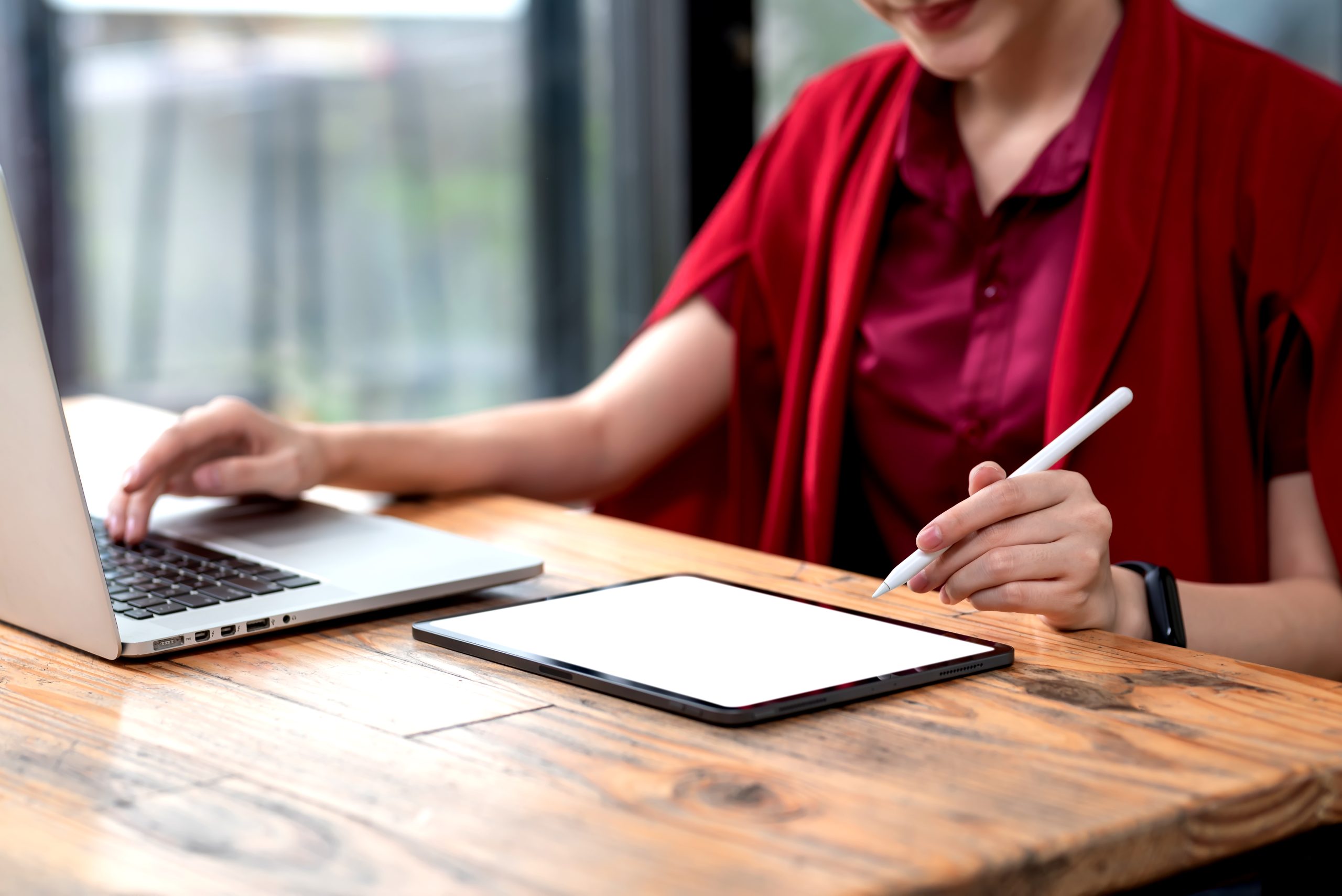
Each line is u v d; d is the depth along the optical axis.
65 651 0.65
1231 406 1.05
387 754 0.51
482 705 0.56
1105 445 1.03
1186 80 1.10
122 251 1.97
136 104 1.94
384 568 0.77
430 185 2.06
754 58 1.99
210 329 2.03
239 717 0.55
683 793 0.46
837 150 1.28
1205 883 0.49
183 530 0.88
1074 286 1.04
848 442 1.24
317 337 2.07
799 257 1.32
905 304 1.18
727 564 0.83
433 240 2.08
